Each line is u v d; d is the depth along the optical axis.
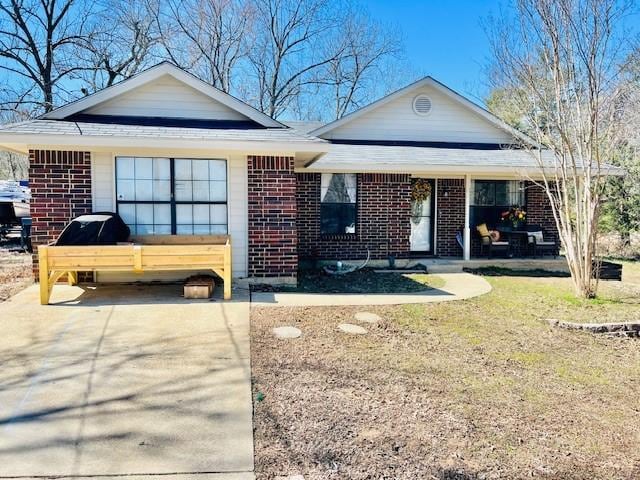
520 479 3.06
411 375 4.76
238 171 8.69
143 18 23.62
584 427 3.82
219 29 25.92
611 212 17.25
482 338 6.15
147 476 2.94
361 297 8.16
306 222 11.71
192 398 4.03
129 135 7.67
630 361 5.57
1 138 7.33
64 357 4.88
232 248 8.75
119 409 3.79
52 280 7.12
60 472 2.95
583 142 8.39
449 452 3.34
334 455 3.24
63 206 8.17
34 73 22.05
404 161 11.30
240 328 6.02
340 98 29.52
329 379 4.55
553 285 9.91
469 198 12.20
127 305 7.04
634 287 10.02
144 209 8.47
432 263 11.75
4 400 3.90
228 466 3.07
